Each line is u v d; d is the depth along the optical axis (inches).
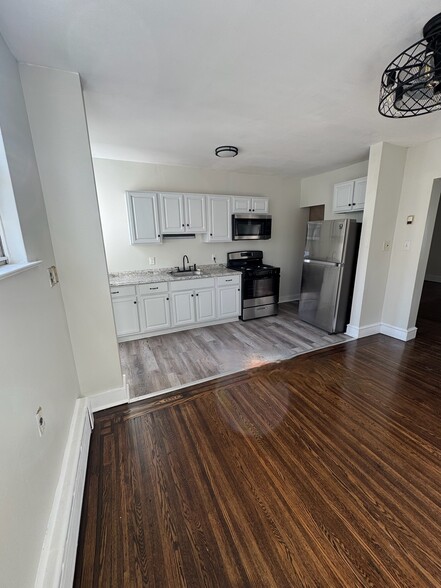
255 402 87.0
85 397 76.9
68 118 63.6
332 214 171.0
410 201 123.1
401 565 43.9
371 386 95.0
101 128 94.9
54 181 65.0
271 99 75.6
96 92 71.1
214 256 174.9
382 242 129.0
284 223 197.2
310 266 154.0
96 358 79.4
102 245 72.9
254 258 186.9
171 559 45.3
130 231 138.7
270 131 99.8
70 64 58.9
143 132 99.3
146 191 138.9
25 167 55.0
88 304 74.7
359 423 77.0
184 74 63.4
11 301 39.1
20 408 37.6
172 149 120.0
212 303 156.0
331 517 51.7
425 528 49.5
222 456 66.0
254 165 151.5
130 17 45.4
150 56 56.5
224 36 50.8
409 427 75.3
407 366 108.8
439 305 191.9
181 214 147.7
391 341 133.4
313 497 55.6
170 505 54.2
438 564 44.0
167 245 158.4
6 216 46.9
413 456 65.6
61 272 69.8
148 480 59.8
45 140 62.6
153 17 45.6
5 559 28.7
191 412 82.3
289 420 78.4
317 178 179.6
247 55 56.6
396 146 117.6
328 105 79.6
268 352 123.5
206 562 44.9
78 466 54.4
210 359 117.3
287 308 194.1
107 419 79.2
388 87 58.3
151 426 76.4
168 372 106.7
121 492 57.1
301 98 75.4
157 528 50.1
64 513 44.1
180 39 51.4
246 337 141.5
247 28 48.8
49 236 65.7
